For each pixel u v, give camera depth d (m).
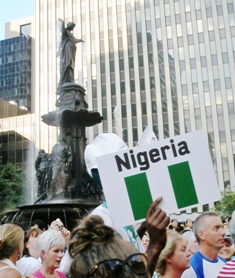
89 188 15.09
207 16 68.19
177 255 3.65
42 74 75.94
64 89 16.19
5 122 72.00
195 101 65.62
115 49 72.25
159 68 68.75
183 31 68.81
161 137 65.94
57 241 4.20
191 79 66.62
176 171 2.81
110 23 74.00
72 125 15.76
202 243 4.06
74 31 76.06
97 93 71.56
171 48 68.94
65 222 12.73
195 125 64.75
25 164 68.31
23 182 51.28
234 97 63.75
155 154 2.83
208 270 3.93
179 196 2.78
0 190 49.00
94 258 1.60
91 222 1.76
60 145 15.15
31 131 70.31
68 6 77.44
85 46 74.62
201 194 2.79
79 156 15.55
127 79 70.12
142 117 67.69
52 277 4.17
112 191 2.76
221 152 62.56
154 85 68.38
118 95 70.00
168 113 66.38
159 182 2.79
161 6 71.00
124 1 73.75
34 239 5.43
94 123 16.17
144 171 2.80
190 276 3.89
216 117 64.00
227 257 5.00
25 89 90.38
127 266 1.61
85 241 1.68
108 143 3.56
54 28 77.31
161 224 2.35
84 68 74.00
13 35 101.00
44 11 78.62
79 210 13.20
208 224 4.04
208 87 65.50
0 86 92.69
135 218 2.73
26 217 13.45
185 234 4.90
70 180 14.84
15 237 3.40
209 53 66.69
